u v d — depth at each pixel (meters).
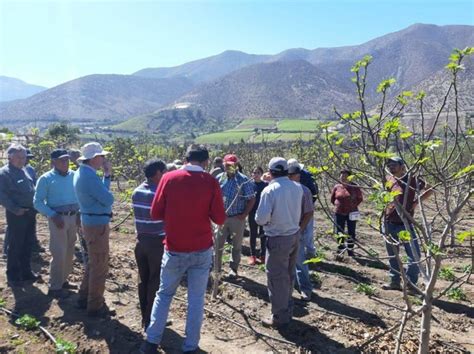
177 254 4.78
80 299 6.00
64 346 4.99
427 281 3.78
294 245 5.67
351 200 9.46
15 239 6.87
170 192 4.74
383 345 5.30
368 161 3.33
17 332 5.42
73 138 24.31
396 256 3.57
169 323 5.71
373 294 7.12
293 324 5.90
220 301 6.66
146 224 5.22
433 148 3.23
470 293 7.26
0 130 14.49
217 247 6.73
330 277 7.95
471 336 5.75
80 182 5.48
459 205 3.52
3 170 6.68
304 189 6.09
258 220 5.52
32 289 6.67
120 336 5.31
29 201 6.87
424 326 3.79
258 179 8.68
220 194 4.91
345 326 5.88
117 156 23.34
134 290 6.93
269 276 5.70
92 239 5.59
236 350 5.15
